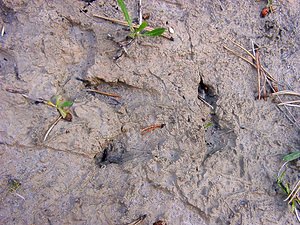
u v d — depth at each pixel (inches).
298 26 12.6
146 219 9.8
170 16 11.8
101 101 10.8
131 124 10.8
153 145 10.6
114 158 10.6
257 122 11.3
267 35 12.4
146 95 11.1
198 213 10.0
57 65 10.8
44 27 10.9
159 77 11.1
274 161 10.9
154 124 10.9
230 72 11.7
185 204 10.1
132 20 11.5
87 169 10.2
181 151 10.6
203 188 10.2
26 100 10.2
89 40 11.2
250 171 10.6
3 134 9.9
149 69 11.1
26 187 9.7
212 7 12.3
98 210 9.7
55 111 10.3
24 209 9.5
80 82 10.9
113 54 11.0
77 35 11.2
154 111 11.0
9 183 9.6
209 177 10.4
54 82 10.6
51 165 10.0
